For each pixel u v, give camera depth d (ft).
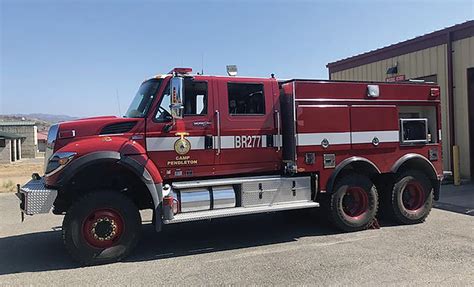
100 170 20.80
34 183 21.39
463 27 39.29
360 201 25.00
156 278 17.38
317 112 23.80
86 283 16.99
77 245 19.16
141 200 22.36
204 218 20.74
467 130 39.81
